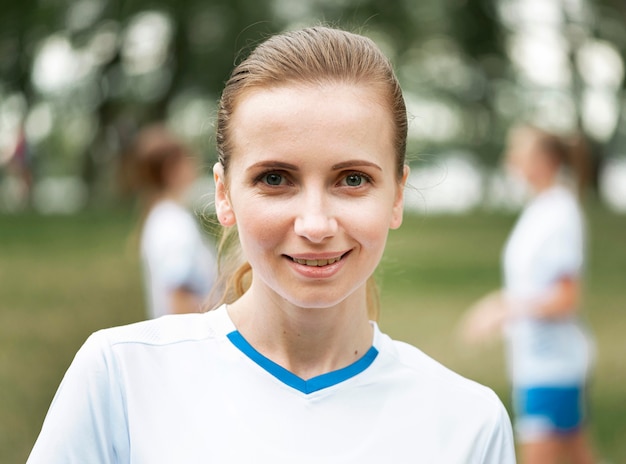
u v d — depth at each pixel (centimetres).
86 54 2134
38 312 920
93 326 850
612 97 2383
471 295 1148
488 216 2403
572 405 441
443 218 2319
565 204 444
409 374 181
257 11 2048
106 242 1496
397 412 175
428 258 1527
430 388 180
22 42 2086
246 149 161
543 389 440
